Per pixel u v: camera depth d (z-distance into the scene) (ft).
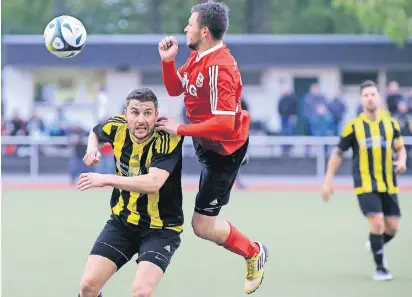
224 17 49.49
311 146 169.78
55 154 170.81
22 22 322.34
